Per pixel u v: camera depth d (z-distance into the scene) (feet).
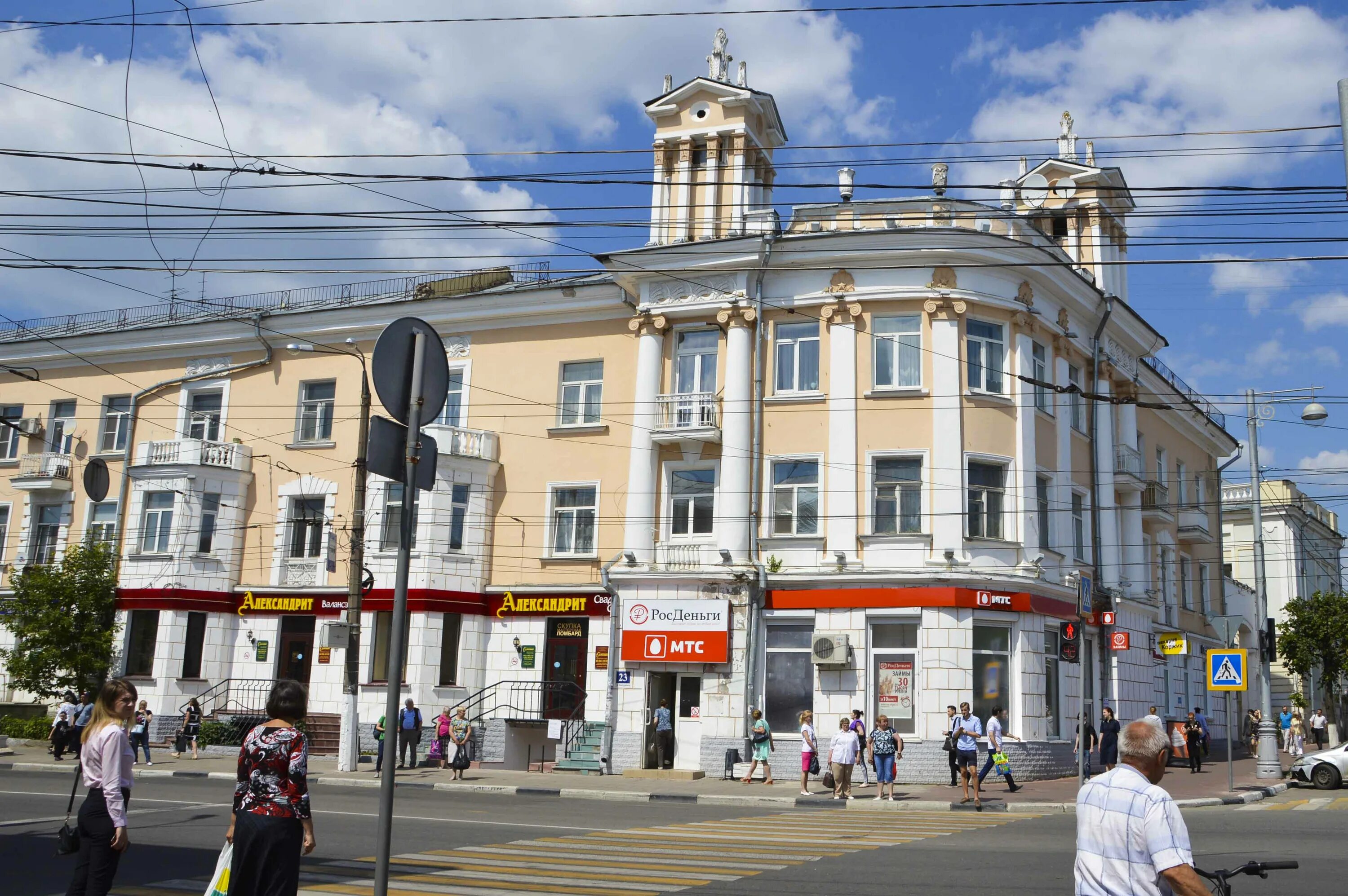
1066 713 97.86
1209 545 156.87
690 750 95.35
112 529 123.13
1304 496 218.18
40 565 120.88
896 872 42.63
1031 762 90.99
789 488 97.76
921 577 91.25
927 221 98.17
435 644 104.63
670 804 76.95
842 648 91.40
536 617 105.50
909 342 97.25
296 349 118.93
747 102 108.17
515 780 89.92
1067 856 47.80
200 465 115.24
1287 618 204.23
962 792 82.53
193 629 113.80
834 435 96.32
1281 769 108.99
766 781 87.86
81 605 109.60
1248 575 211.00
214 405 123.13
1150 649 123.13
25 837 50.34
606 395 107.24
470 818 61.52
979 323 98.22
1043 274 101.50
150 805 64.34
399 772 95.35
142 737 96.22
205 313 125.29
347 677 92.58
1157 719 18.51
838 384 96.99
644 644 96.02
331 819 59.11
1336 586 248.32
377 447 23.65
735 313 99.71
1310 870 43.86
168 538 114.62
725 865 44.45
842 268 97.04
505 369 111.96
